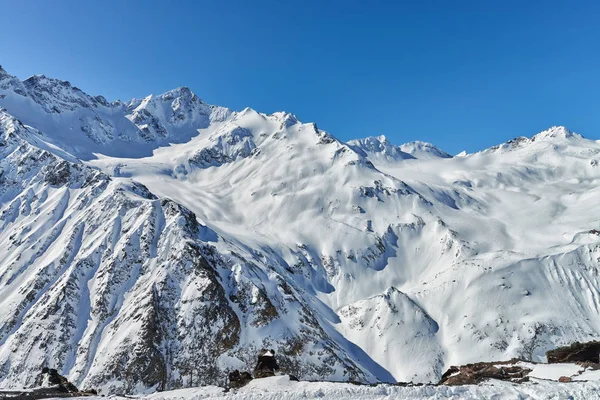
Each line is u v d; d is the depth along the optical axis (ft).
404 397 90.12
